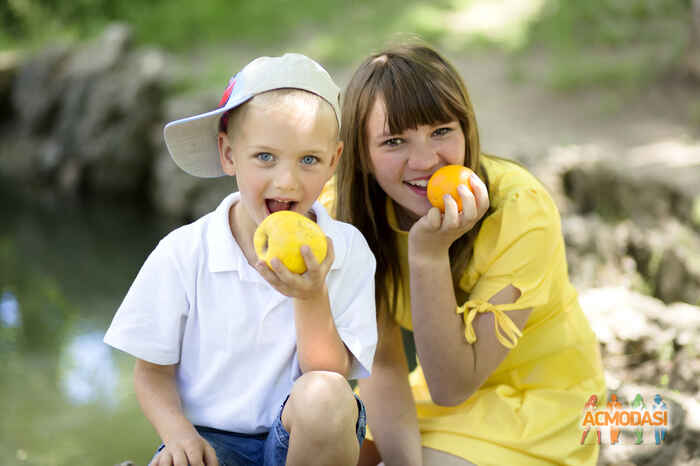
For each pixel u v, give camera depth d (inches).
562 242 88.7
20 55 440.8
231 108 73.2
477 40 443.5
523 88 378.6
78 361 206.8
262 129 70.6
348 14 505.4
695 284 166.1
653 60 371.6
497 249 83.7
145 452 163.8
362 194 88.9
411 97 79.9
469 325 81.4
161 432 72.9
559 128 327.9
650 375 118.6
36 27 495.2
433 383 83.7
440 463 84.0
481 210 77.9
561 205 235.6
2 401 184.1
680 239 181.5
